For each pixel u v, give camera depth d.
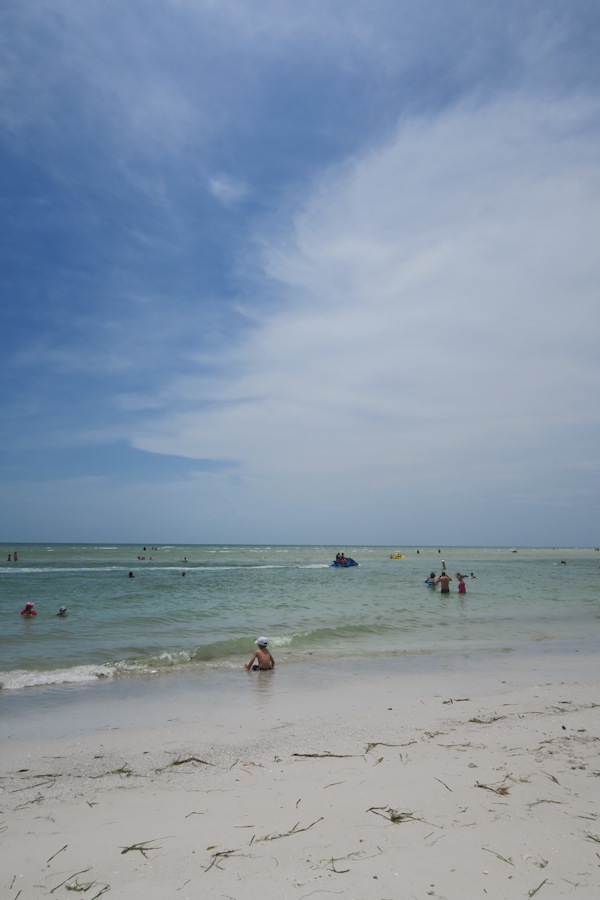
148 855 3.95
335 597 27.84
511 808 4.59
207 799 5.00
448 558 101.81
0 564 62.44
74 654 13.00
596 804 4.66
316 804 4.79
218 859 3.86
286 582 38.31
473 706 8.36
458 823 4.31
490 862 3.71
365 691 9.52
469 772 5.48
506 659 12.57
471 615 21.12
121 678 10.74
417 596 28.75
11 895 3.46
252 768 5.83
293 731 7.22
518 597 28.64
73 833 4.36
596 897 3.30
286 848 3.98
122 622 18.45
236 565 65.50
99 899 3.39
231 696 9.29
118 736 7.13
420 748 6.33
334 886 3.45
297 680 10.50
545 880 3.48
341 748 6.43
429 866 3.66
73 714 8.23
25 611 19.89
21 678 10.59
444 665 11.91
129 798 5.08
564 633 16.81
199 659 12.59
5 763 6.15
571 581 42.00
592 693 9.19
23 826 4.51
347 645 14.62
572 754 6.02
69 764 6.11
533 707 8.25
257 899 3.34
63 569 52.59
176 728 7.47
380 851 3.89
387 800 4.81
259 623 18.45
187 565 64.38
